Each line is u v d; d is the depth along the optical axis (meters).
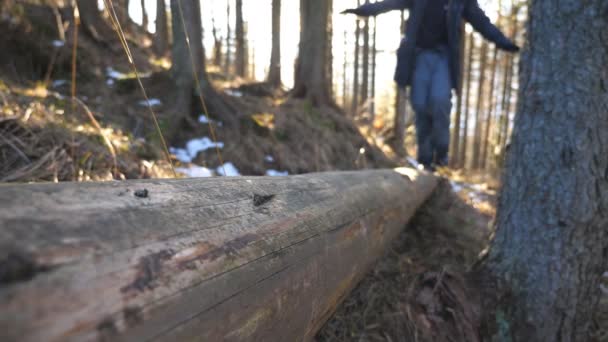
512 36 12.36
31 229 0.41
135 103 3.89
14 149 1.94
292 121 4.65
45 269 0.38
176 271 0.52
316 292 0.96
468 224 2.87
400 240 2.49
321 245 0.98
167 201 0.64
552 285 1.70
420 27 3.31
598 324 1.96
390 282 2.00
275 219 0.85
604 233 1.71
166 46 9.04
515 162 1.87
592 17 1.61
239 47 13.07
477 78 16.05
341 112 6.21
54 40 4.29
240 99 4.98
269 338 0.75
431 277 1.99
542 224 1.72
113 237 0.48
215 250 0.62
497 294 1.83
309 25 6.21
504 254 1.87
